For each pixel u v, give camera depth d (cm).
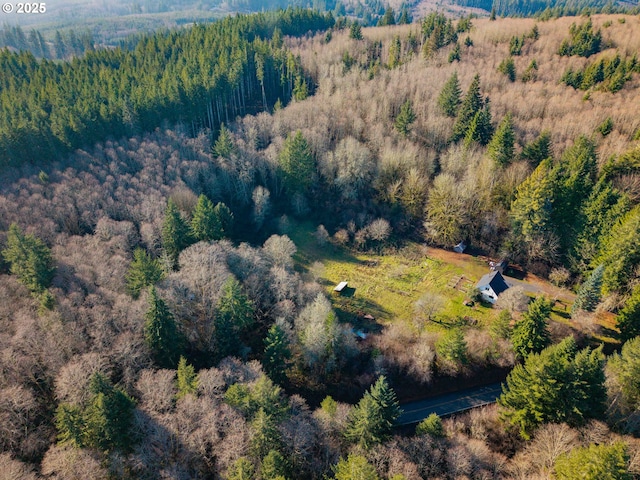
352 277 10338
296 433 5631
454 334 7556
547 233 9981
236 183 11888
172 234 8975
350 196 11975
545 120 12362
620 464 4225
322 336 7462
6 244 7994
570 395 5878
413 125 12675
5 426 5150
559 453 5328
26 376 5866
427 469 5572
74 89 13150
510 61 15012
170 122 12644
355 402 7350
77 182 9775
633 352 6197
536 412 5950
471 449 5731
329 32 19912
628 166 9831
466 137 11775
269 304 8425
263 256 9406
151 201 9719
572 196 9738
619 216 8919
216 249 8688
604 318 8619
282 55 16525
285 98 16238
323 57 17100
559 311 8969
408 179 11462
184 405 5391
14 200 9088
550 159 9762
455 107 12900
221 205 10594
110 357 6184
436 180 11119
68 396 5600
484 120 11638
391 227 11638
